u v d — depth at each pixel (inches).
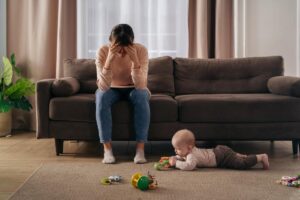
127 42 97.3
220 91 123.9
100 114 96.2
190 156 88.1
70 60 126.8
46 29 144.3
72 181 78.8
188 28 146.9
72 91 105.7
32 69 147.1
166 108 101.1
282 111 100.7
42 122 102.3
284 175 83.1
